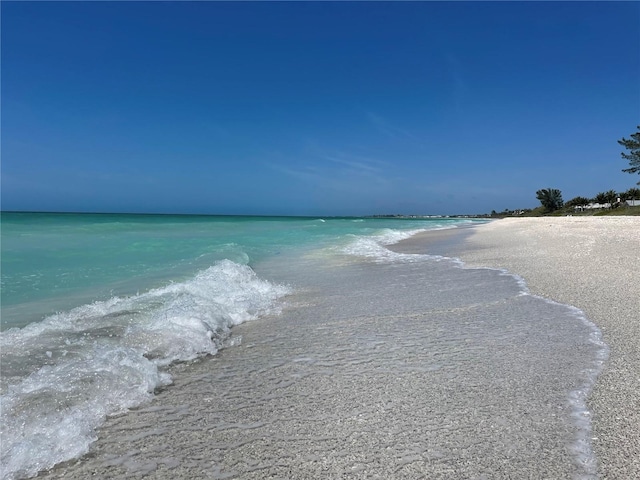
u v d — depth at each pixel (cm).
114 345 449
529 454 254
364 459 254
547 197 9838
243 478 239
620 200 6550
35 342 459
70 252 1156
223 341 502
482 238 2125
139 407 328
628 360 396
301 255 1409
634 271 832
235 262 1088
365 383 369
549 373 374
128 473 245
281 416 312
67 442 271
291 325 570
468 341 475
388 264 1173
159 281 824
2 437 269
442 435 279
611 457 248
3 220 2506
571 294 677
